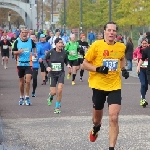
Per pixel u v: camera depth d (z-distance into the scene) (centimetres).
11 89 2166
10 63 4069
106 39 960
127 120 1353
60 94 1484
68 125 1277
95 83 959
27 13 10231
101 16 7175
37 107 1611
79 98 1848
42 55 2289
